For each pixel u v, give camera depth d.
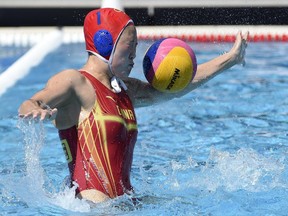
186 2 39.03
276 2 38.44
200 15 38.84
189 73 13.84
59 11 40.22
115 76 13.51
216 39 36.00
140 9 39.00
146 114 23.06
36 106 11.81
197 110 23.42
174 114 22.98
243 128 21.03
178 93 14.69
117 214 12.97
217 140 19.78
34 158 14.23
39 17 40.34
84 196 13.20
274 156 17.69
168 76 13.69
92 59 13.43
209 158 17.16
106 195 13.23
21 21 40.47
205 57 31.72
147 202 13.92
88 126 13.10
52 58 33.34
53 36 37.69
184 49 13.91
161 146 19.28
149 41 35.00
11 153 18.64
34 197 14.17
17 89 27.33
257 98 24.73
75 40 37.44
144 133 20.73
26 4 40.28
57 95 12.55
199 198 14.41
